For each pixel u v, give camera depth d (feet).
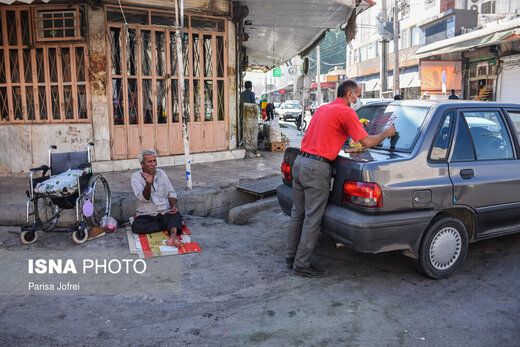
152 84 27.99
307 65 54.49
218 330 10.33
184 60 28.91
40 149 26.35
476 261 14.88
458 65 76.59
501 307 11.58
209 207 21.81
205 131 30.58
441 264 13.26
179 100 29.04
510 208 14.17
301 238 13.30
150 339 9.89
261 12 33.65
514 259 15.02
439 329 10.43
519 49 62.90
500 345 9.75
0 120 26.07
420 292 12.50
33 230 15.99
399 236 12.22
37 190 15.52
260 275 13.62
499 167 13.93
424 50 78.89
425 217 12.44
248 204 21.42
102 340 9.82
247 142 33.65
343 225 12.17
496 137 14.44
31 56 25.76
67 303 11.62
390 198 11.94
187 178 21.85
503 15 72.33
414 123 13.78
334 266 14.51
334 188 13.00
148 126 28.09
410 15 97.30
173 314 11.08
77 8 24.99
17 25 25.40
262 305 11.64
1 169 26.35
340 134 12.63
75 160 17.31
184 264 14.38
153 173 16.76
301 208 13.84
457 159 13.35
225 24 30.32
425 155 12.77
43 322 10.61
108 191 18.22
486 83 70.64
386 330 10.38
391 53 105.50
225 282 13.05
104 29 26.00
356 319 10.91
